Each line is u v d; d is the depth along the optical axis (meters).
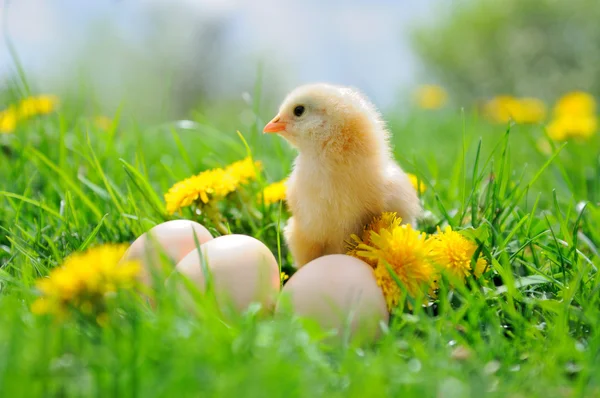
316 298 0.64
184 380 0.56
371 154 0.70
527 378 0.60
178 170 0.89
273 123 0.72
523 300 0.66
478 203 0.79
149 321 0.60
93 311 0.61
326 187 0.70
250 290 0.64
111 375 0.56
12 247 0.73
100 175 0.79
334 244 0.71
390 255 0.66
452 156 1.13
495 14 3.23
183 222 0.69
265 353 0.58
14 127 0.92
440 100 1.83
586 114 1.30
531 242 0.71
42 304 0.61
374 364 0.58
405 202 0.71
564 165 0.97
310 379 0.57
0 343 0.58
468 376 0.59
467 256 0.68
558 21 3.07
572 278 0.69
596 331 0.62
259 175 0.81
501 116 1.48
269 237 0.79
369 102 0.74
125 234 0.76
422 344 0.62
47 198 0.82
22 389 0.55
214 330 0.59
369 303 0.64
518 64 3.20
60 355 0.58
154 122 1.36
